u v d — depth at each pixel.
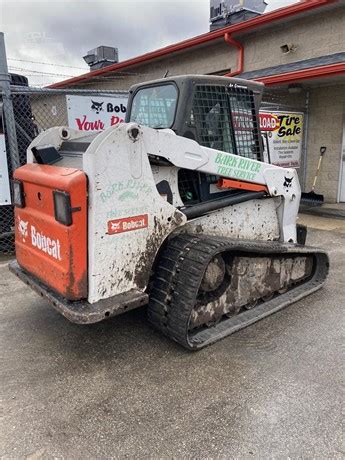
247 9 12.06
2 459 2.02
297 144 8.95
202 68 11.97
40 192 2.79
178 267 2.89
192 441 2.13
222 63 11.30
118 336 3.24
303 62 8.67
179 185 3.24
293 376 2.69
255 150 3.75
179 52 12.24
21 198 3.07
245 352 2.99
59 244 2.61
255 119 3.68
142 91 3.56
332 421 2.26
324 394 2.50
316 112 8.95
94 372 2.76
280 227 4.06
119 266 2.71
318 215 8.02
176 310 2.83
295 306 3.81
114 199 2.59
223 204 3.40
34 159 3.21
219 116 3.35
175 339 2.92
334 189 8.97
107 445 2.11
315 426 2.22
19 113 5.51
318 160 9.12
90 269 2.59
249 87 3.56
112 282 2.69
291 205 4.08
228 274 3.25
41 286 2.95
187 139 2.99
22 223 3.13
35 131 5.73
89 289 2.62
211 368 2.79
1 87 5.01
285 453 2.04
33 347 3.09
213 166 3.21
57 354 2.99
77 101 5.66
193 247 2.94
